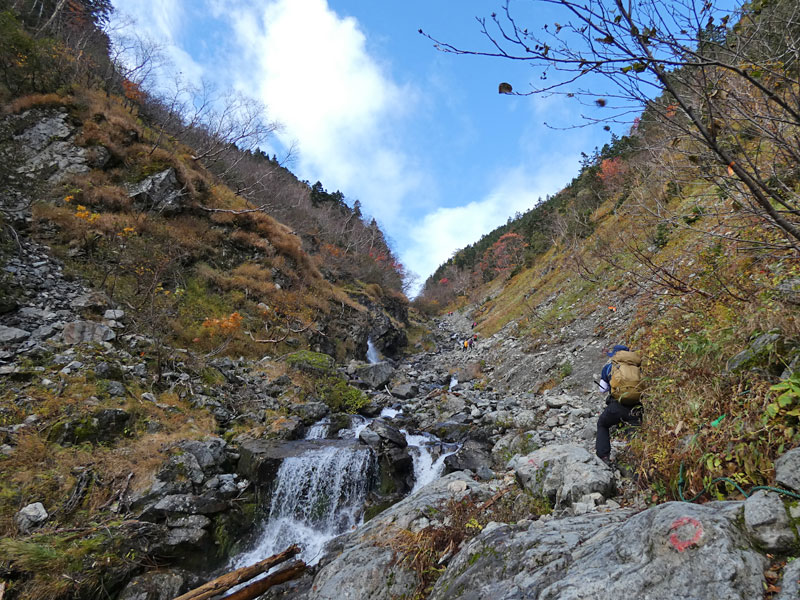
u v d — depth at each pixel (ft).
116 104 59.57
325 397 33.99
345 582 10.64
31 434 17.74
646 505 9.65
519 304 85.66
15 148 42.60
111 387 22.21
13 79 49.49
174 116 77.87
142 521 16.01
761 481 7.15
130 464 18.35
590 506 10.66
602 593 5.65
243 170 95.55
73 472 17.04
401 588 10.21
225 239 51.72
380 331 71.72
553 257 93.40
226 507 18.63
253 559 18.20
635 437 12.04
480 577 8.25
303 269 61.72
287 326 46.34
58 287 31.14
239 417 26.23
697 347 11.05
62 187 41.04
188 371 28.43
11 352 22.53
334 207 169.99
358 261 115.03
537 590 6.70
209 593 13.78
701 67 5.34
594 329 36.06
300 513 20.62
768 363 8.70
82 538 14.60
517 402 30.60
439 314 190.70
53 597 12.82
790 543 5.18
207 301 41.16
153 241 42.14
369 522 13.98
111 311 30.48
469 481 15.24
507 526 9.87
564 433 20.66
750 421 7.88
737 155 6.48
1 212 34.63
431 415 31.50
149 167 48.26
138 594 14.12
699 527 5.59
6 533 14.03
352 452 22.93
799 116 5.06
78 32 75.61
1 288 27.27
